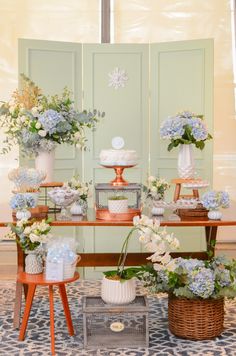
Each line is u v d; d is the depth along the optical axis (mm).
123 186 4695
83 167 6484
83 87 6457
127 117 6480
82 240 6457
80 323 4715
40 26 7426
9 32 7402
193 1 7453
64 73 6383
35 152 5062
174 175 6438
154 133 6492
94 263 5238
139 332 4375
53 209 5070
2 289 5734
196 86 6340
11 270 6523
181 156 4949
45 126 4844
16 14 7398
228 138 7520
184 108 6395
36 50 6258
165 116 6461
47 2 7410
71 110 5074
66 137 5070
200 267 4285
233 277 4344
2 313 4965
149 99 6500
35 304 5223
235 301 5250
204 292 4184
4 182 7422
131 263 5258
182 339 4367
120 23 7457
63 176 6379
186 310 4336
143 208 5070
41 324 4695
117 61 6449
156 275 4449
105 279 4297
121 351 4152
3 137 7332
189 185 4816
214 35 7477
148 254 5250
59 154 6344
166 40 7480
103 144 6477
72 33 7445
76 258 4254
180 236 6422
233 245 7488
